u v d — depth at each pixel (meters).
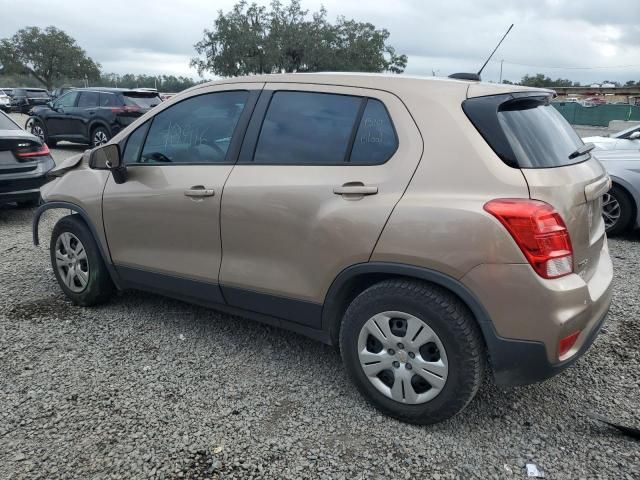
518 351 2.54
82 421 2.89
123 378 3.33
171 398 3.12
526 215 2.45
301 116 3.18
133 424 2.88
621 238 6.80
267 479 2.50
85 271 4.28
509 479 2.51
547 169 2.63
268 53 43.56
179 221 3.56
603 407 3.07
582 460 2.63
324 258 2.94
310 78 3.21
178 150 3.68
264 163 3.23
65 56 86.50
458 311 2.62
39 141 7.46
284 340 3.87
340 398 3.14
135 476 2.50
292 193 3.04
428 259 2.60
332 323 3.08
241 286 3.32
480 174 2.58
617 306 4.48
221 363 3.53
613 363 3.56
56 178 4.49
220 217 3.34
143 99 15.41
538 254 2.46
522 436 2.81
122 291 4.72
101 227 4.03
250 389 3.23
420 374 2.76
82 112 15.15
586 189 2.74
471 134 2.65
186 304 4.48
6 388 3.20
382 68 46.81
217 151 3.47
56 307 4.39
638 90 50.38
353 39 45.69
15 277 5.09
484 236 2.49
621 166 6.60
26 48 85.06
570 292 2.52
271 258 3.18
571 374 3.43
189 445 2.71
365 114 2.96
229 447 2.70
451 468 2.58
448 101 2.76
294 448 2.70
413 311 2.71
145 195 3.71
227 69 45.16
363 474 2.53
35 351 3.65
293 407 3.05
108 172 4.04
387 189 2.76
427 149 2.72
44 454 2.64
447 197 2.61
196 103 3.65
